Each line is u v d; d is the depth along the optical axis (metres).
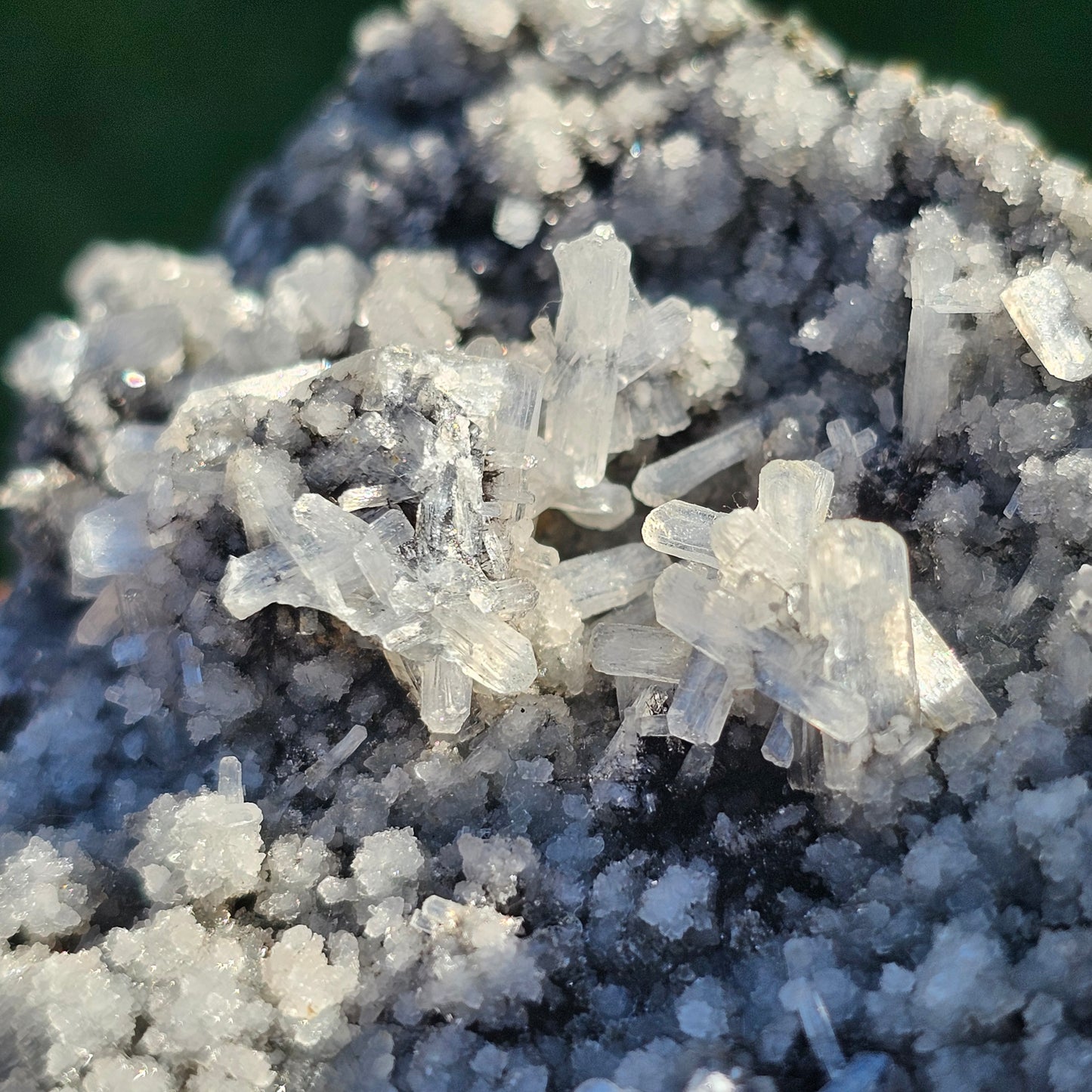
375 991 0.18
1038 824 0.18
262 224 0.22
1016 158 0.20
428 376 0.19
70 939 0.19
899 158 0.20
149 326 0.21
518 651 0.19
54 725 0.20
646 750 0.19
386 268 0.21
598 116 0.21
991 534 0.19
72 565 0.20
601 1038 0.18
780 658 0.18
